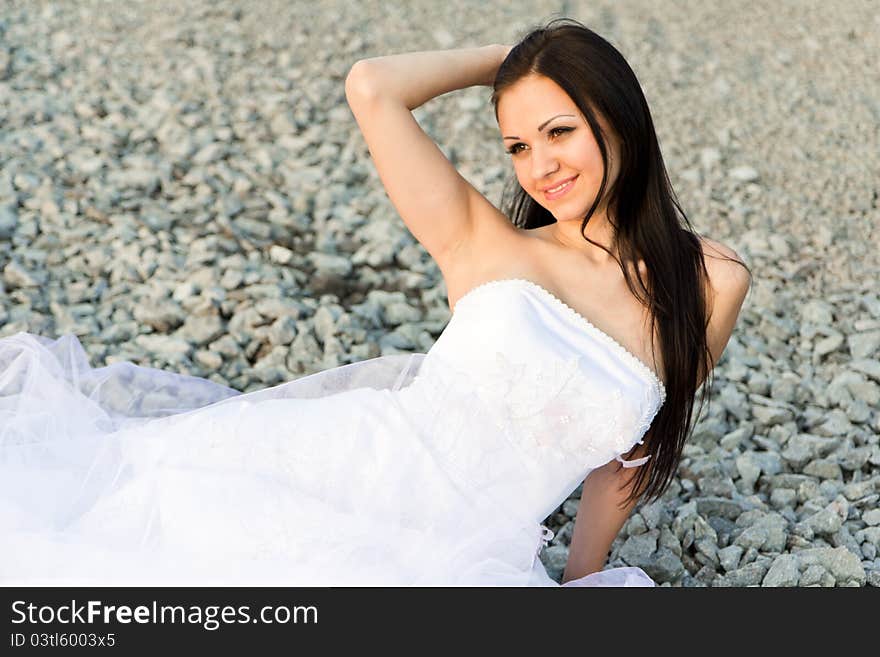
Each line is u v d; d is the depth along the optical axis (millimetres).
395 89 3719
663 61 10844
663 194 3857
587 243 3906
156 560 3330
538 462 3613
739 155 9219
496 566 3516
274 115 9305
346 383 3908
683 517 4934
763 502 5297
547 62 3574
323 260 7387
